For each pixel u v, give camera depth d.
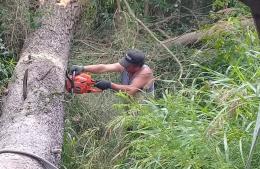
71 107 9.65
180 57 12.05
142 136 7.20
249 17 11.06
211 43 11.39
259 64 7.95
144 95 9.19
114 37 12.66
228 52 10.14
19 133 6.88
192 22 14.20
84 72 9.54
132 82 9.41
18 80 8.59
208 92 7.66
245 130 6.20
